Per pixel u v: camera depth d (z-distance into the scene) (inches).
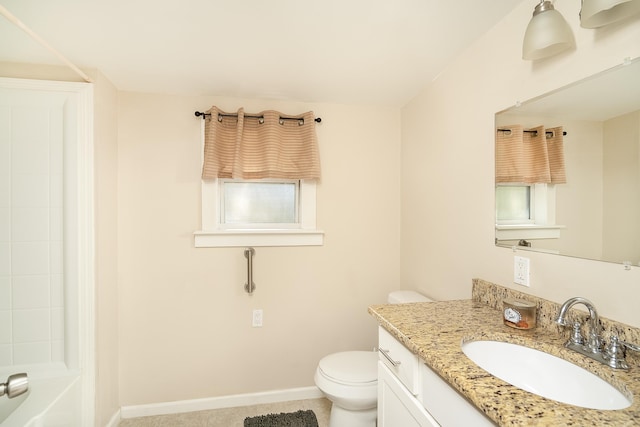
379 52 59.2
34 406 51.3
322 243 84.0
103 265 66.2
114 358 71.9
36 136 59.9
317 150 81.7
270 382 81.1
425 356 34.1
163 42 55.4
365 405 58.6
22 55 56.9
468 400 29.2
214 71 66.4
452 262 63.4
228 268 79.1
